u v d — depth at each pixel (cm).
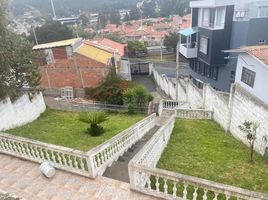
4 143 915
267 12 2105
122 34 7394
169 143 1184
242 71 1494
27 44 1591
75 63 2634
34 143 823
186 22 6819
